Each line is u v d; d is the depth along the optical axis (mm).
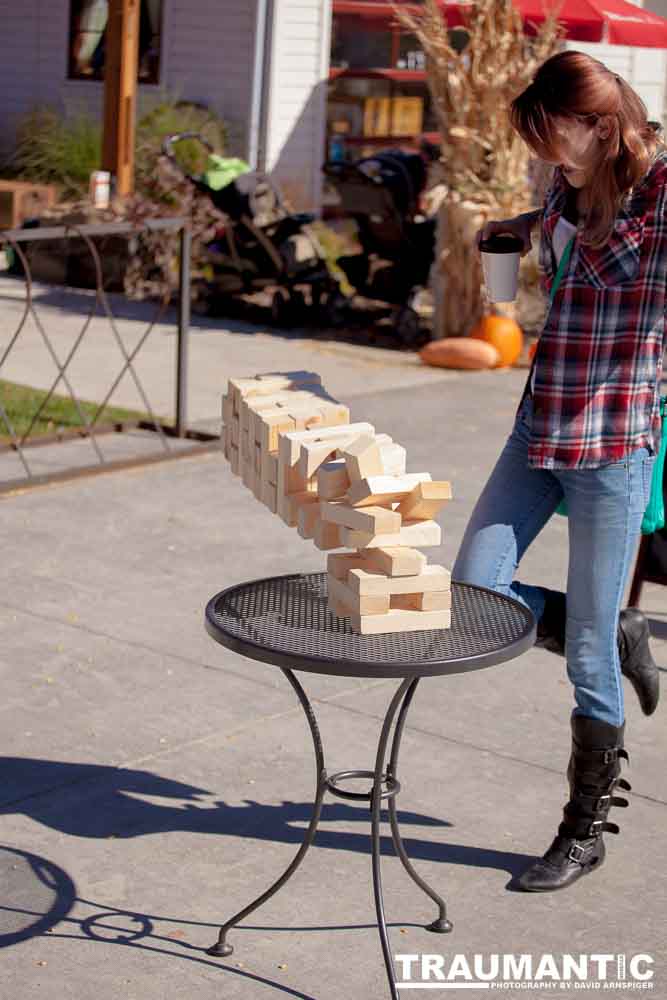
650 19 12406
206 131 18391
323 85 19609
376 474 3309
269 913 3752
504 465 3893
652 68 18172
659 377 3686
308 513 3436
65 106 20453
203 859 4020
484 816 4332
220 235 13242
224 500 7680
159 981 3424
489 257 3891
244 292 13273
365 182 12297
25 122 19781
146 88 19672
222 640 3242
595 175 3471
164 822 4223
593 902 3863
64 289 14586
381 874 3963
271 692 5238
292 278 12984
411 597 3361
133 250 14297
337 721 4988
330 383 10883
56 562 6559
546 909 3818
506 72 11578
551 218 3658
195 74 19453
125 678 5293
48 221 14711
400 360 12016
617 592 3758
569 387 3611
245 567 6605
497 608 3537
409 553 3260
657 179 3494
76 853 4027
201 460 8508
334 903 3814
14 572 6391
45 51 20469
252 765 4621
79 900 3779
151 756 4660
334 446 3457
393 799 3576
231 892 3852
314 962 3535
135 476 8078
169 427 9109
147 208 14414
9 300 13758
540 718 5090
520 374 11617
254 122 19172
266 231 12992
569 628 3818
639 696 4191
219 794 4418
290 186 19203
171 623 5883
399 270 12664
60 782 4449
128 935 3621
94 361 11258
